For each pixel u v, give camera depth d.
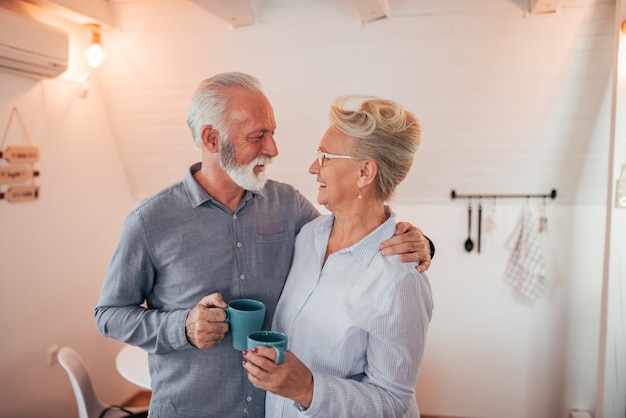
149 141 3.29
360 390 1.22
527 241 3.23
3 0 2.40
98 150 3.19
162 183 3.51
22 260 2.64
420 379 3.52
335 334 1.31
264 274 1.55
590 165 3.01
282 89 2.90
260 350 1.13
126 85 3.06
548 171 3.09
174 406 1.50
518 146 2.98
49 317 2.84
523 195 3.21
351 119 1.29
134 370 2.32
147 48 2.87
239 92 1.42
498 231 3.32
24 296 2.67
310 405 1.17
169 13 2.70
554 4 2.33
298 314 1.40
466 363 3.46
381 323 1.25
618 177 2.54
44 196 2.77
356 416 1.20
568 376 3.33
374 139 1.28
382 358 1.26
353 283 1.32
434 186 3.28
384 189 1.35
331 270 1.38
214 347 1.46
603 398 2.69
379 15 2.48
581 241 3.23
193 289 1.49
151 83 3.00
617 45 2.40
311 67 2.79
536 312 3.34
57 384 2.90
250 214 1.56
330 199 1.34
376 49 2.67
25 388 2.69
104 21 2.69
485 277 3.38
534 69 2.64
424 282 1.31
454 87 2.77
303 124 3.04
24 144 2.63
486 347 3.42
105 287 1.50
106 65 3.00
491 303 3.39
